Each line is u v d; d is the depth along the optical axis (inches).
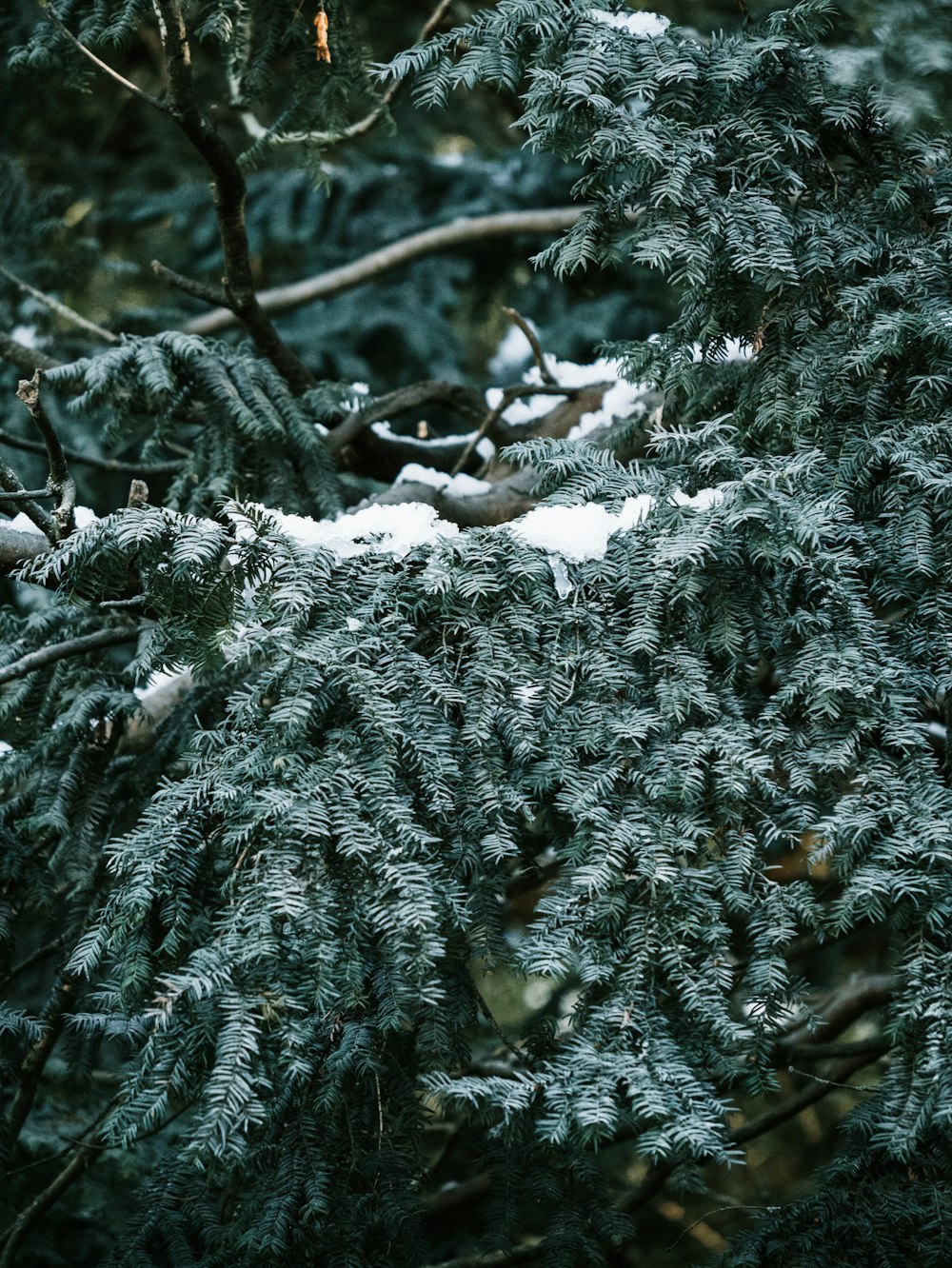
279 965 96.0
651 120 104.4
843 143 108.2
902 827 99.0
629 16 106.3
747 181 105.7
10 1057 111.9
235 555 99.9
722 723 100.3
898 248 106.7
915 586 103.2
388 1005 98.3
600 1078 95.7
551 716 100.2
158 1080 97.5
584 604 101.3
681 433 104.4
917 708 101.0
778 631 101.8
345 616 100.0
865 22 103.7
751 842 99.7
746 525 100.3
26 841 112.0
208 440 117.8
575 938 98.1
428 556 101.4
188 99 115.6
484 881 100.2
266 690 98.9
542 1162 106.5
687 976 98.1
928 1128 100.0
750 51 105.3
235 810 97.8
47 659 110.0
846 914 99.0
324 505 118.3
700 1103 95.9
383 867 96.2
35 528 107.9
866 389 105.7
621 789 99.8
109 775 112.5
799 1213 102.6
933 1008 98.3
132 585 103.1
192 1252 105.9
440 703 100.0
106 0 117.0
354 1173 102.4
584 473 104.1
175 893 98.9
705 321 107.4
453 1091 95.3
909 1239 101.3
